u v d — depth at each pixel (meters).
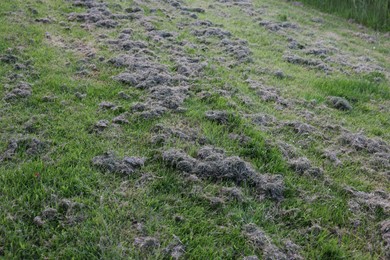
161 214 3.01
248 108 4.54
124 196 3.12
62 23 6.11
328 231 3.06
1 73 4.54
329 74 5.86
